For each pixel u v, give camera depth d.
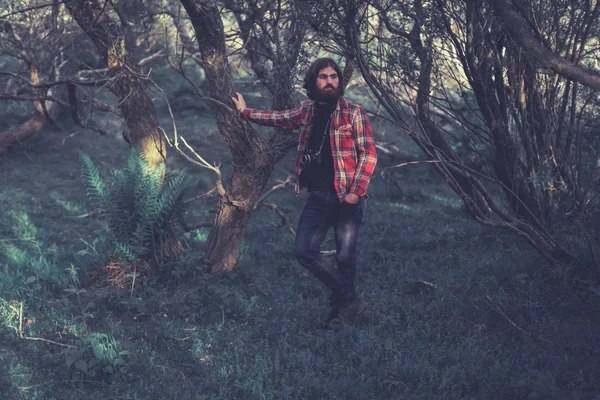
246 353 3.85
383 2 4.50
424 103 5.11
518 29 3.20
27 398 3.19
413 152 12.49
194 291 4.81
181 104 15.39
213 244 5.32
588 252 5.03
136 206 5.00
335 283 4.17
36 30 7.50
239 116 4.76
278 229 7.70
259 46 5.42
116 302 4.56
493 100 5.10
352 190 3.94
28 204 8.95
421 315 4.50
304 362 3.68
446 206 9.27
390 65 4.71
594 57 4.91
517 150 5.19
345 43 4.48
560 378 3.49
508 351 3.83
